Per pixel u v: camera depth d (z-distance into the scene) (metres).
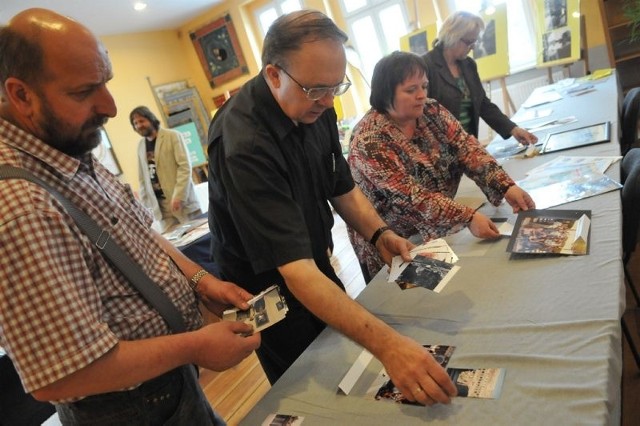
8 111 0.77
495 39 4.78
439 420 0.79
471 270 1.27
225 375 2.56
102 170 1.00
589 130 2.21
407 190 1.50
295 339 1.33
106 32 5.80
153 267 0.94
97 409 0.85
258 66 6.67
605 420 0.68
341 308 0.90
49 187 0.76
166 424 0.93
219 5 6.47
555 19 4.53
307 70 0.93
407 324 1.11
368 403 0.89
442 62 2.36
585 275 1.06
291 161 1.12
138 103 6.20
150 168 3.54
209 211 1.27
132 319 0.86
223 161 1.07
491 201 1.62
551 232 1.29
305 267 0.96
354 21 5.92
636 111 2.43
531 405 0.75
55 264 0.66
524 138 2.33
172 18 6.29
